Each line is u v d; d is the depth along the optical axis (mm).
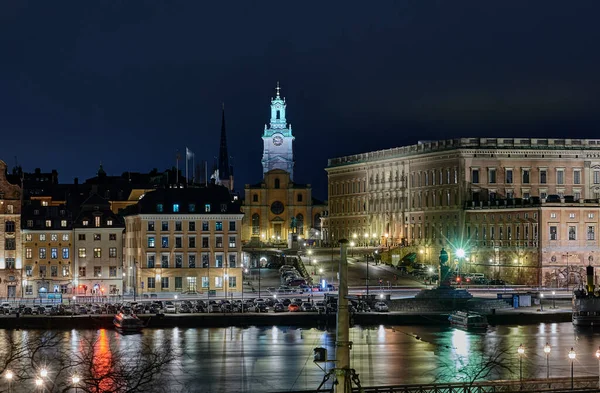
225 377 169500
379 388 140500
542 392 144625
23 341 196000
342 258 95438
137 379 161500
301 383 164875
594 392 144125
